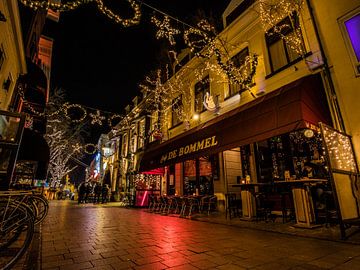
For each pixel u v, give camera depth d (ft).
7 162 11.98
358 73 17.53
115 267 9.16
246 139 19.95
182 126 40.83
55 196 89.20
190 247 12.32
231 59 31.96
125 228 18.78
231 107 30.07
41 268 9.02
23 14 26.11
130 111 74.18
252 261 9.77
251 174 26.58
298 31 22.58
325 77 19.67
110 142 92.68
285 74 23.57
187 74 41.91
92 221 23.24
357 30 18.20
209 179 33.17
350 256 10.16
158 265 9.37
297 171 22.49
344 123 17.93
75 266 9.28
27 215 10.10
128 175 60.80
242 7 31.37
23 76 31.89
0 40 20.75
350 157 16.47
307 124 15.92
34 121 41.22
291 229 16.58
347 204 16.30
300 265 9.14
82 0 15.08
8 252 11.27
